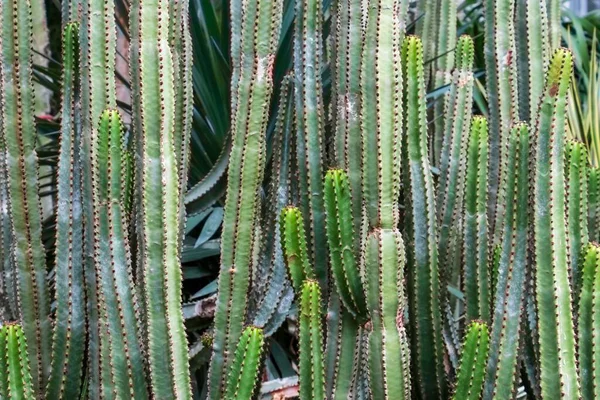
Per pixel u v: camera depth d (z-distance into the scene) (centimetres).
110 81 157
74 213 157
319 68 173
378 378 145
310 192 166
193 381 208
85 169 153
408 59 159
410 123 161
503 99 198
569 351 135
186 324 215
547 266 137
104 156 146
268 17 162
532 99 197
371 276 145
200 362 185
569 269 148
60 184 159
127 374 147
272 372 220
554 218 138
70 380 156
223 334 164
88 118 155
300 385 139
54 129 281
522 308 144
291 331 230
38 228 167
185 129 175
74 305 156
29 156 166
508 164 147
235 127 165
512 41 197
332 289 154
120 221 147
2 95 164
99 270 147
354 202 156
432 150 275
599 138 326
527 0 197
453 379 169
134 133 154
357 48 158
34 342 165
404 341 146
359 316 147
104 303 147
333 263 144
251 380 136
